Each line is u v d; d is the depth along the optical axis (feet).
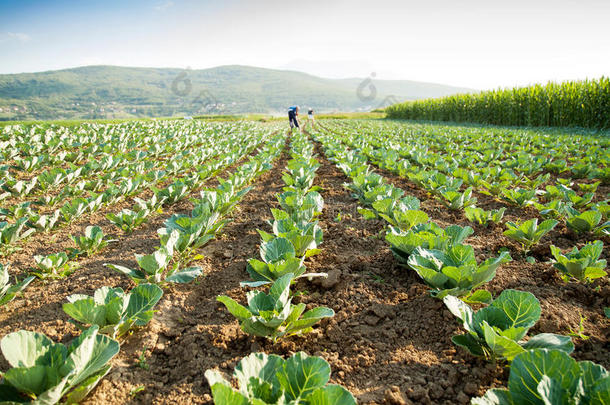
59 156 34.30
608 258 13.09
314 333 9.61
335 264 13.62
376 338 9.46
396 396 7.43
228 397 4.92
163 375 8.42
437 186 21.43
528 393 5.57
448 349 8.82
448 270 9.50
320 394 5.27
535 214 18.39
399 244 11.61
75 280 12.84
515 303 7.86
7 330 10.10
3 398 6.21
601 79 60.59
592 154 30.27
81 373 6.91
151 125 71.20
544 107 74.18
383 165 30.78
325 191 25.58
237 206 21.45
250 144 47.34
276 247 11.34
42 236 17.56
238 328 9.93
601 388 4.98
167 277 11.01
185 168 31.09
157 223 19.06
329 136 59.21
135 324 9.53
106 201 21.30
